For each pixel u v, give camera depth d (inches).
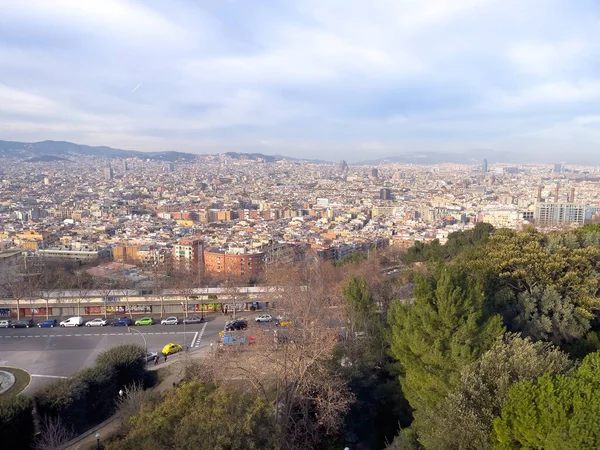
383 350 2293.3
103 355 2807.6
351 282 2797.7
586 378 1184.2
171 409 1507.1
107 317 4192.9
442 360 1576.0
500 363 1395.2
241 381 2230.6
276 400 1932.8
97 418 2511.1
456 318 1612.9
